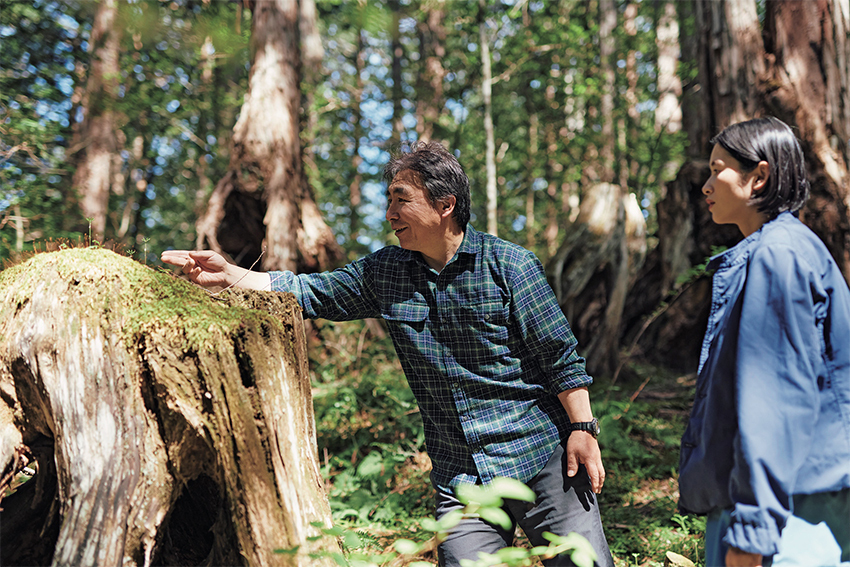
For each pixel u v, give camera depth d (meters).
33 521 1.72
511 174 17.02
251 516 1.50
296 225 8.13
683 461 1.51
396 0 8.82
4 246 5.49
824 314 1.35
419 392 2.03
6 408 1.71
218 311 1.67
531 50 10.59
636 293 9.53
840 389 1.33
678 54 13.82
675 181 8.52
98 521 1.51
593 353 7.27
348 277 2.09
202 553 1.77
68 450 1.56
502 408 1.90
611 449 4.70
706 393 1.46
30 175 6.80
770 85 6.70
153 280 1.74
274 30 8.27
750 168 1.48
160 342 1.60
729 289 1.45
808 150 6.37
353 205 16.36
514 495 1.27
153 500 1.55
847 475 1.30
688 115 10.64
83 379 1.60
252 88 8.22
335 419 5.09
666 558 2.78
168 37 5.72
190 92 12.38
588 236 7.23
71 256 1.77
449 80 15.09
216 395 1.55
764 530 1.22
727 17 7.23
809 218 6.29
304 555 1.45
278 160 8.07
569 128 13.38
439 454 2.00
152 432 1.58
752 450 1.25
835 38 6.44
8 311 1.74
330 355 7.46
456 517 1.34
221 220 8.05
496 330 1.88
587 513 1.86
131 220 14.89
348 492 4.06
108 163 10.27
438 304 1.91
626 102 11.51
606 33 10.66
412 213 1.89
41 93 8.32
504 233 15.27
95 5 9.88
